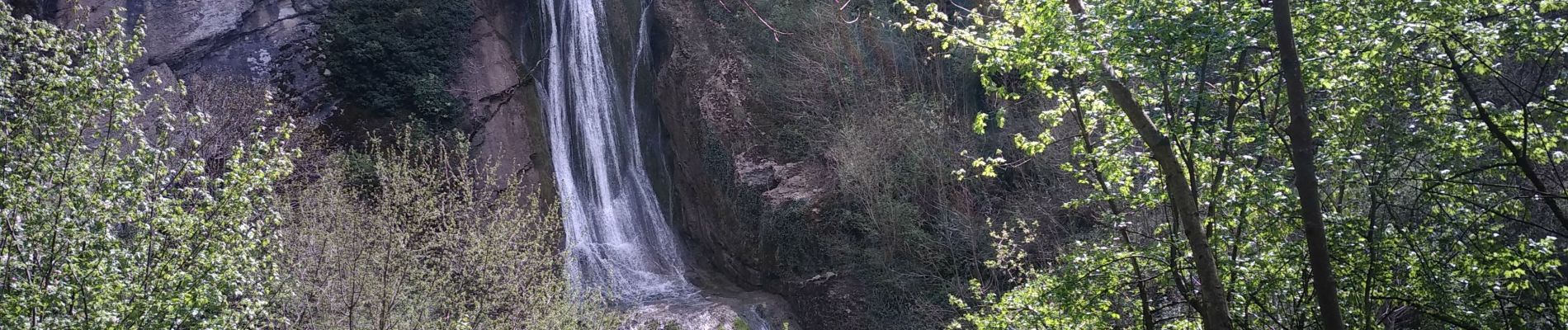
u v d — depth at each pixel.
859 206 18.23
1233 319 8.03
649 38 22.41
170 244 7.45
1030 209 16.97
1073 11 7.80
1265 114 8.43
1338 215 7.72
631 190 21.42
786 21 20.91
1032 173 17.67
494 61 20.45
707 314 17.16
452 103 19.55
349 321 10.83
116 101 7.59
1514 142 8.03
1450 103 7.83
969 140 18.50
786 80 20.56
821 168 19.52
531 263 12.57
